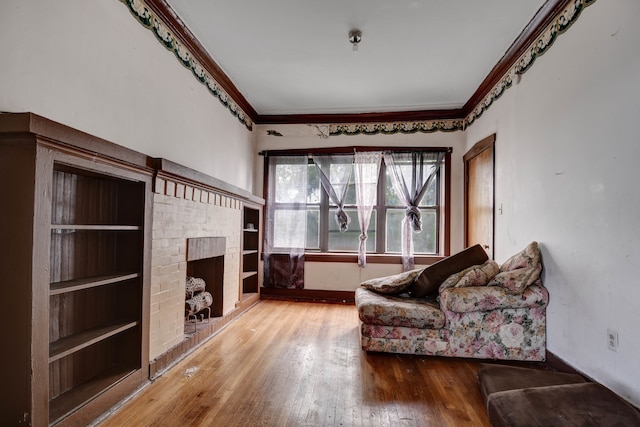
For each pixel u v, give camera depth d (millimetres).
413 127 4871
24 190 1453
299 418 1891
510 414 1642
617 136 1917
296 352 2848
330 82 3961
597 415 1581
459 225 4742
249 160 4855
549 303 2580
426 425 1840
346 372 2480
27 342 1454
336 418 1896
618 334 1892
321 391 2197
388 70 3652
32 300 1457
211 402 2043
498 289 2627
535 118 2830
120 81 2244
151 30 2566
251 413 1933
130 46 2338
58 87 1786
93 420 1809
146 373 2256
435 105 4629
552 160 2568
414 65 3531
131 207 2236
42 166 1480
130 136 2348
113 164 1928
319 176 5070
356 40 3010
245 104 4543
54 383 1828
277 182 5055
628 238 1829
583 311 2189
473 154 4270
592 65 2131
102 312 2152
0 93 1505
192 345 2859
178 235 2656
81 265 2000
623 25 1880
